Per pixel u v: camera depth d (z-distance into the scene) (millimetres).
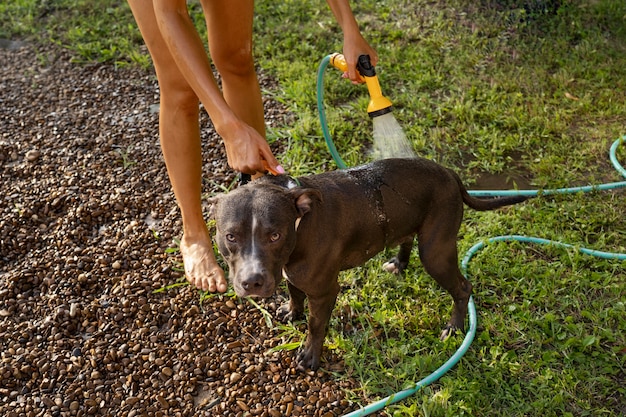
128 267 2105
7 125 2799
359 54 1776
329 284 1611
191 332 1887
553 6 3375
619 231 2176
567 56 3098
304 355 1775
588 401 1653
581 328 1823
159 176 2502
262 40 3316
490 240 2127
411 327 1882
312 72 3035
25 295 2010
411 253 2115
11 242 2197
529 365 1747
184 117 1812
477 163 2504
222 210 1425
